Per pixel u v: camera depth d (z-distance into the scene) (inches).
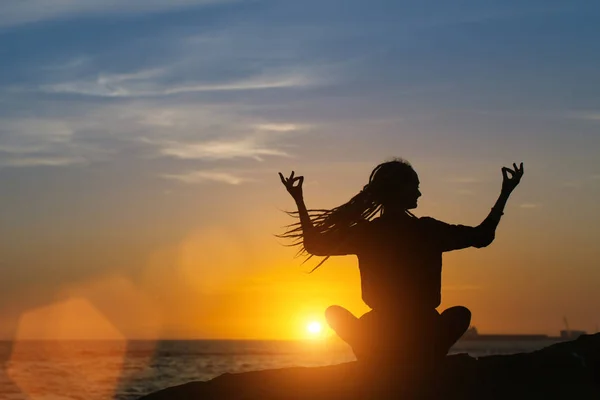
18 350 5861.2
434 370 283.3
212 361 4215.1
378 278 280.1
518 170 284.7
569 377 298.7
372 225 285.7
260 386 300.0
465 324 281.6
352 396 283.9
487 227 279.7
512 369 299.3
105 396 1699.1
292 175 289.6
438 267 280.5
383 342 279.3
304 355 5846.5
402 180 288.2
